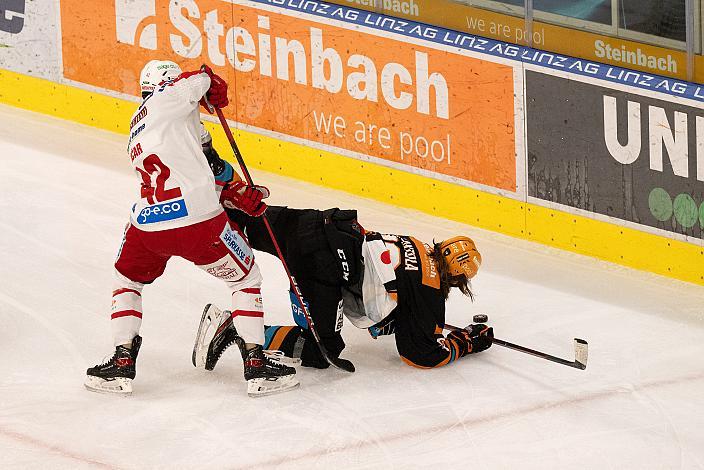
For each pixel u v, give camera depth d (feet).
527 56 64.18
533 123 64.80
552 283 60.95
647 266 62.59
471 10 66.54
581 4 62.44
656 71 61.05
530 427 45.44
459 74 66.69
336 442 43.80
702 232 60.23
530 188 65.77
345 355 51.78
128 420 44.98
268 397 47.42
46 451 42.34
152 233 45.42
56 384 47.73
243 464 41.93
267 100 74.28
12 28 82.28
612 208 63.05
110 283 57.67
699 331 55.52
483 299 58.70
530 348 53.06
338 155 72.43
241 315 47.29
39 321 53.31
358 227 49.06
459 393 48.29
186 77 45.78
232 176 50.29
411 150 69.62
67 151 75.87
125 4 77.46
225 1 74.02
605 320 56.54
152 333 52.85
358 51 69.97
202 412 45.93
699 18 59.16
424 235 66.59
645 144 61.21
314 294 48.62
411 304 48.67
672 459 43.27
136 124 45.80
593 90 62.34
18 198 67.41
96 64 79.51
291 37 72.18
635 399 48.21
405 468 42.01
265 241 50.55
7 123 80.28
